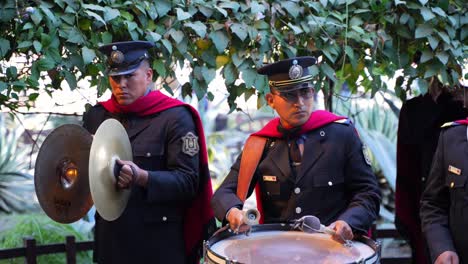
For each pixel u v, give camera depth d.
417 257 5.04
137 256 4.07
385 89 4.81
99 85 4.24
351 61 4.56
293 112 3.84
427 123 4.86
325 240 3.56
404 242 7.84
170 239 4.15
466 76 4.77
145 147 4.05
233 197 3.90
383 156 8.02
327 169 3.89
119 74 3.97
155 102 4.12
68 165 3.91
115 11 4.06
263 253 3.31
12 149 9.16
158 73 4.23
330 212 3.89
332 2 4.58
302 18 4.54
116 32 4.24
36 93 4.49
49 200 3.83
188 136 4.06
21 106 4.54
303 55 4.61
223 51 4.45
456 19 4.66
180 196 4.02
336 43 4.61
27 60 4.08
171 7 4.27
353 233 3.62
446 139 3.88
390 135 8.71
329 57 4.52
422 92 4.66
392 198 8.45
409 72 4.75
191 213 4.31
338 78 4.80
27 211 8.98
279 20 4.53
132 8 4.19
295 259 3.21
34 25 3.95
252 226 3.74
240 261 3.18
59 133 3.84
